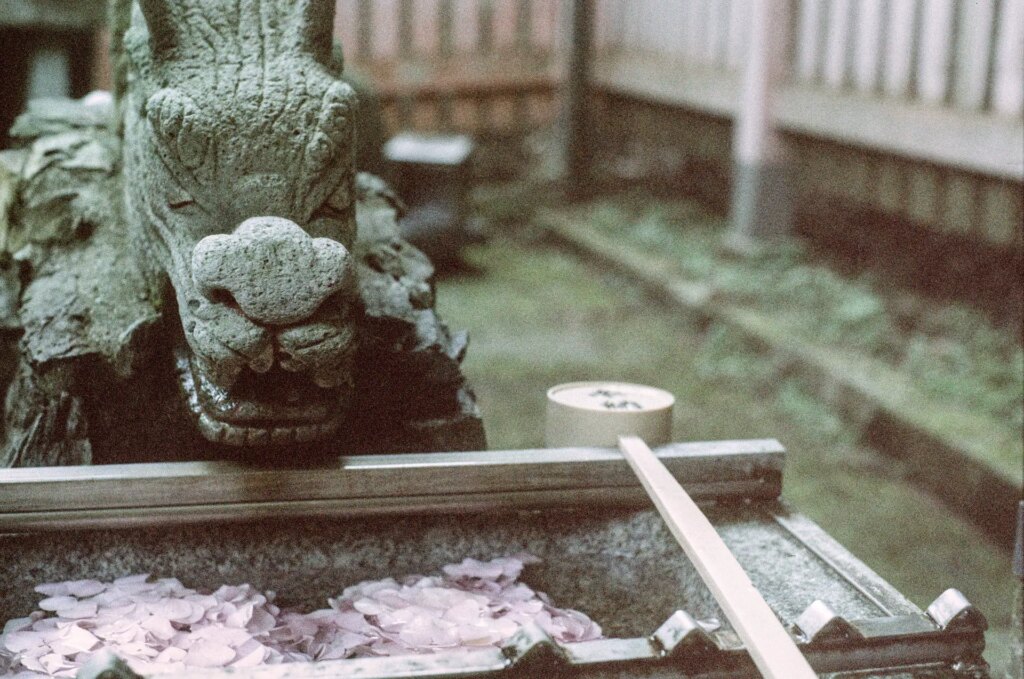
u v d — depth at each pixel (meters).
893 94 5.86
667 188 8.99
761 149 6.76
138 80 2.23
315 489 2.07
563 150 8.98
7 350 2.48
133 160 2.27
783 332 5.69
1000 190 5.42
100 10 4.50
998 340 5.30
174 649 1.78
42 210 2.47
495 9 8.93
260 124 1.91
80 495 1.98
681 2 7.98
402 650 1.82
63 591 1.96
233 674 1.49
